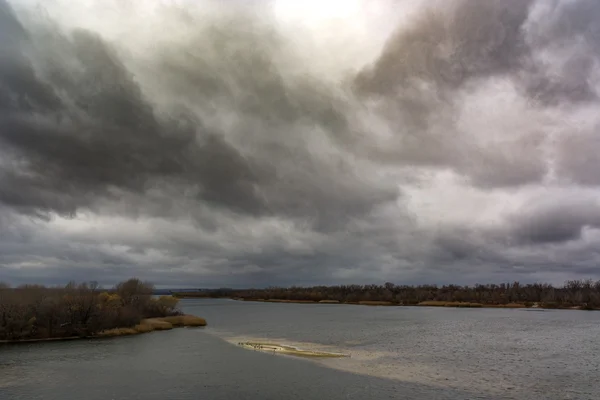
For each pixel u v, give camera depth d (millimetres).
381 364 57375
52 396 42406
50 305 90438
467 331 102312
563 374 51156
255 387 45062
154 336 92438
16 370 54469
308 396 41781
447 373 51406
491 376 49781
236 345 77562
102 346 76000
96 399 41344
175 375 50969
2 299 94625
